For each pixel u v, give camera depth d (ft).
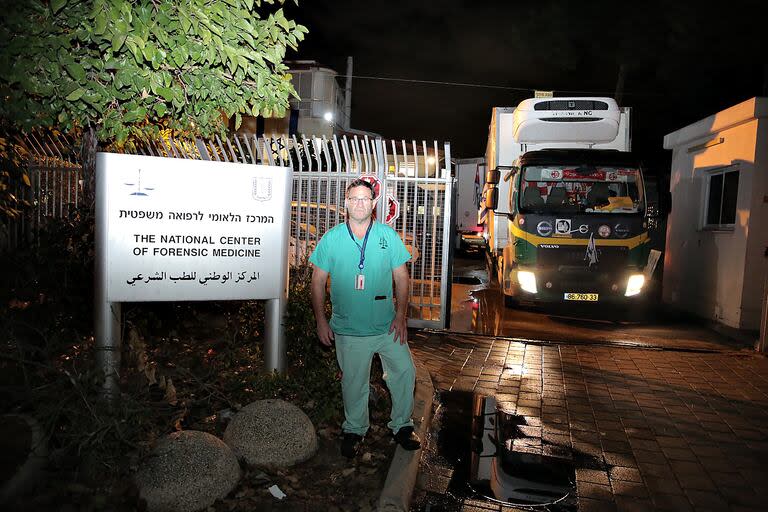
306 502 11.87
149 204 14.60
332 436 14.69
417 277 28.68
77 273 21.94
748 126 29.45
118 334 14.65
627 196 33.12
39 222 30.94
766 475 14.34
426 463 14.56
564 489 13.46
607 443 16.02
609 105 36.40
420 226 28.50
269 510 11.51
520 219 33.17
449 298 28.73
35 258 21.93
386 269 13.29
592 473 14.26
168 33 14.40
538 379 21.57
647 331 30.94
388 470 13.14
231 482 11.80
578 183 33.42
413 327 28.71
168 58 14.60
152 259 14.71
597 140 37.24
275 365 16.57
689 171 36.86
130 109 15.43
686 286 36.32
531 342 27.07
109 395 12.88
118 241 14.39
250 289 15.83
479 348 25.75
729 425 17.47
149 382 14.05
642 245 32.53
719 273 31.76
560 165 33.58
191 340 21.57
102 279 14.30
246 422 13.32
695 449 15.74
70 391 12.18
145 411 12.57
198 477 11.34
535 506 12.69
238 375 17.26
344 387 13.66
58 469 11.54
